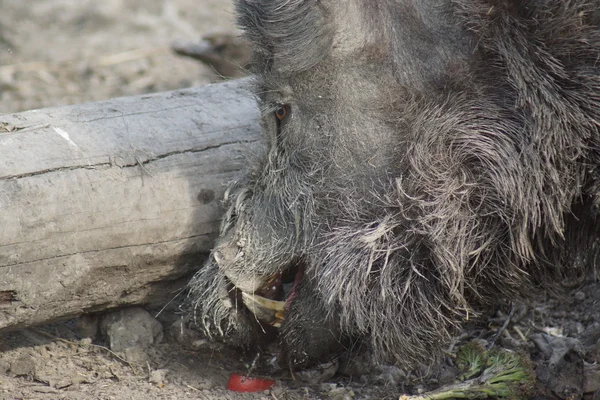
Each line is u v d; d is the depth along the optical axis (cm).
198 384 1379
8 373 1386
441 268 1244
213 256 1352
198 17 2978
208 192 1424
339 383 1407
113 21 2952
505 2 1243
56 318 1384
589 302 1561
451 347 1479
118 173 1371
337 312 1310
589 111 1239
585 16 1239
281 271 1330
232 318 1341
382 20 1215
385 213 1264
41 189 1304
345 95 1241
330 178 1280
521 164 1236
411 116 1248
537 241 1304
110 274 1377
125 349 1434
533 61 1239
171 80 2516
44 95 2411
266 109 1303
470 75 1252
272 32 1213
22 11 3017
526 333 1518
